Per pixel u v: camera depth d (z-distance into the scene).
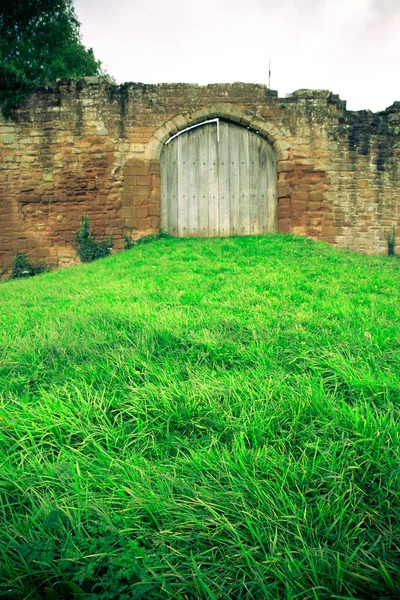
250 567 1.11
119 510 1.33
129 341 2.85
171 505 1.33
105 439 1.77
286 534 1.24
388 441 1.60
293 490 1.43
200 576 1.09
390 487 1.41
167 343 2.78
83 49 16.98
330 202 10.12
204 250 8.10
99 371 2.43
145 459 1.60
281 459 1.55
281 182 9.99
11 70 9.63
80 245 9.91
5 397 2.15
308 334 2.89
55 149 9.80
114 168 9.77
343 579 1.11
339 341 2.77
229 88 9.84
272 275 5.59
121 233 9.84
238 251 7.93
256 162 10.28
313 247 8.36
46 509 1.31
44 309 4.22
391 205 10.33
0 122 9.77
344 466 1.53
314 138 10.01
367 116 10.17
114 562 1.13
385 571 1.08
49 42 16.19
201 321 3.24
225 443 1.73
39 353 2.71
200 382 2.19
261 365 2.41
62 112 9.75
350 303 3.95
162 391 2.05
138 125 9.80
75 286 5.77
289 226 10.05
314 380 2.19
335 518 1.29
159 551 1.19
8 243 9.94
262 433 1.75
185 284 5.19
